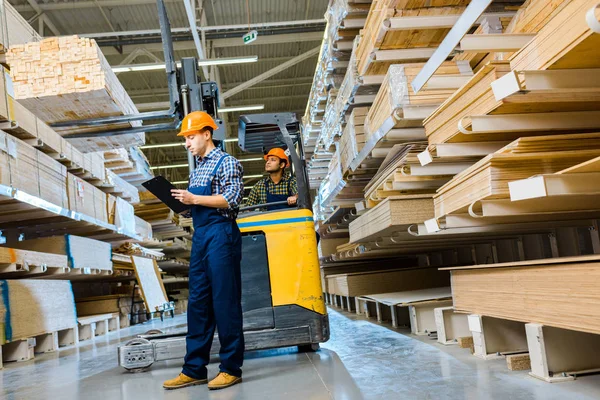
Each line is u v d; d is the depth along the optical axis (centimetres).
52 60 514
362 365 363
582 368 272
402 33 409
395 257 1017
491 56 400
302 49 1672
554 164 292
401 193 490
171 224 1273
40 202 541
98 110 562
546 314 264
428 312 497
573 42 221
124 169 974
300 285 449
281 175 539
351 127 557
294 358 423
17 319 531
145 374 401
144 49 1393
